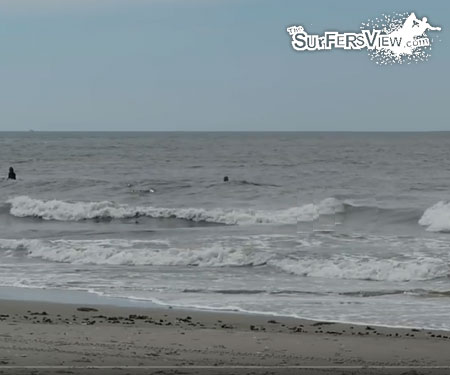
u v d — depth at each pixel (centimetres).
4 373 2978
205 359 3453
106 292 6022
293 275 7000
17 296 5803
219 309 5256
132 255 7869
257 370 3191
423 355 3681
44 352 3478
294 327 4531
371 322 4784
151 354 3534
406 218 11456
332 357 3591
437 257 7538
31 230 11012
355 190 15512
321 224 11156
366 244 8519
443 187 16050
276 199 14112
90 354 3469
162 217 12362
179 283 6519
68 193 15262
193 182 16425
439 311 5175
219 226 11225
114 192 15212
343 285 6431
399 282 6600
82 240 9238
